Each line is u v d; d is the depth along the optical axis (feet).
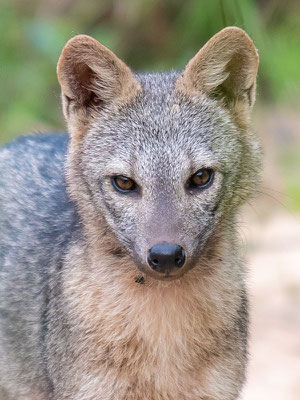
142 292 31.65
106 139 31.42
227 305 32.19
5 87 69.92
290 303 50.11
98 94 32.19
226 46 31.76
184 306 31.71
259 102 76.38
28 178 37.40
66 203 35.19
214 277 31.99
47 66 70.85
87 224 32.07
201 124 31.27
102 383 31.73
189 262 29.43
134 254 30.12
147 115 31.32
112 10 79.71
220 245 31.96
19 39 71.26
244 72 32.32
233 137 31.78
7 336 35.55
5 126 66.85
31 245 35.29
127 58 79.25
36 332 33.91
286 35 73.56
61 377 32.30
